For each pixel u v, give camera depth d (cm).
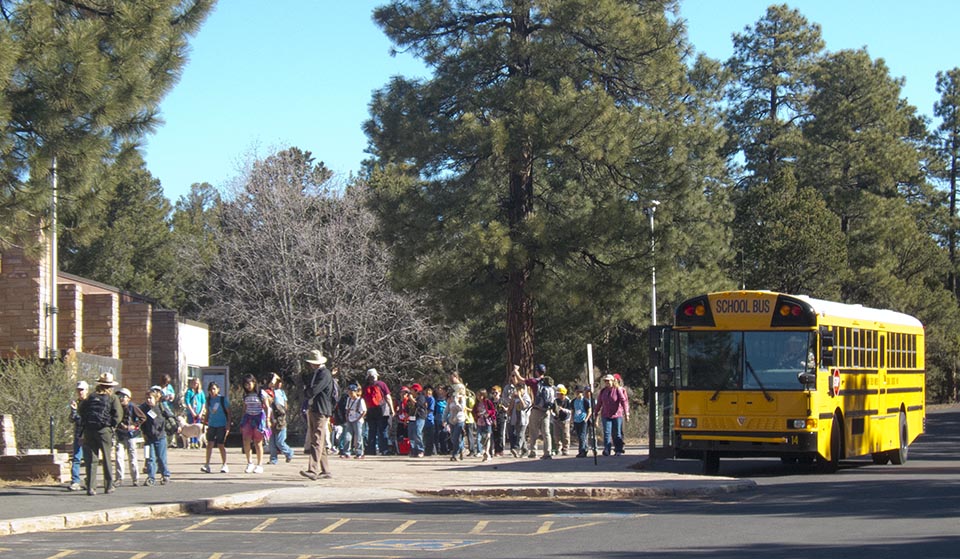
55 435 2405
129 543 1358
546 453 2797
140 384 3775
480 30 3794
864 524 1388
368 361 5103
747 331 2216
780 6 7625
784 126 7588
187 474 2298
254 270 5016
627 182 3862
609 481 2033
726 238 5166
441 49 3847
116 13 1892
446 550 1244
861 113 7500
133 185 6700
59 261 6381
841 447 2325
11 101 1755
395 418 3219
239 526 1512
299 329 4978
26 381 2423
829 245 5806
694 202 4625
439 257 3844
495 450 3105
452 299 3803
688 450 2234
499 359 5291
